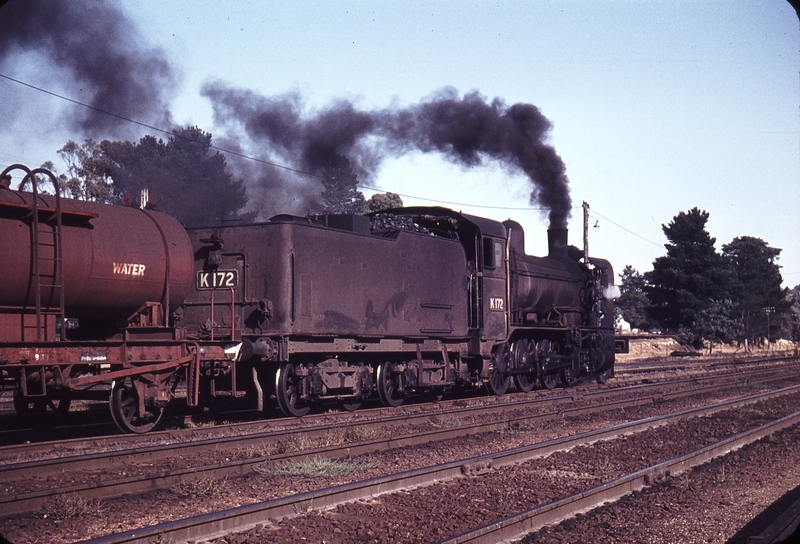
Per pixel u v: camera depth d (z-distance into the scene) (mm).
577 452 12055
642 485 9680
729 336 74625
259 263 15562
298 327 15469
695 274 75750
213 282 15891
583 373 28031
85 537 7152
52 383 11789
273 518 7574
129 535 6441
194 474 9477
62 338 11523
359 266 17406
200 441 11570
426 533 7273
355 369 17438
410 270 19172
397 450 12047
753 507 8680
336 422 15078
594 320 28484
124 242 12758
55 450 11289
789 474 10672
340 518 7789
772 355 68688
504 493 9000
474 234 21859
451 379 20578
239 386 15930
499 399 21078
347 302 16953
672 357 61375
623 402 19609
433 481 9602
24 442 12688
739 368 39625
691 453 11258
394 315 18469
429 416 15664
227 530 7211
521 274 23828
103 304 12625
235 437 11977
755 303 86250
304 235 15805
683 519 8062
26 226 11336
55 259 11617
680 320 76938
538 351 24750
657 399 21000
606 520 7883
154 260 13227
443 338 20359
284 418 15680
